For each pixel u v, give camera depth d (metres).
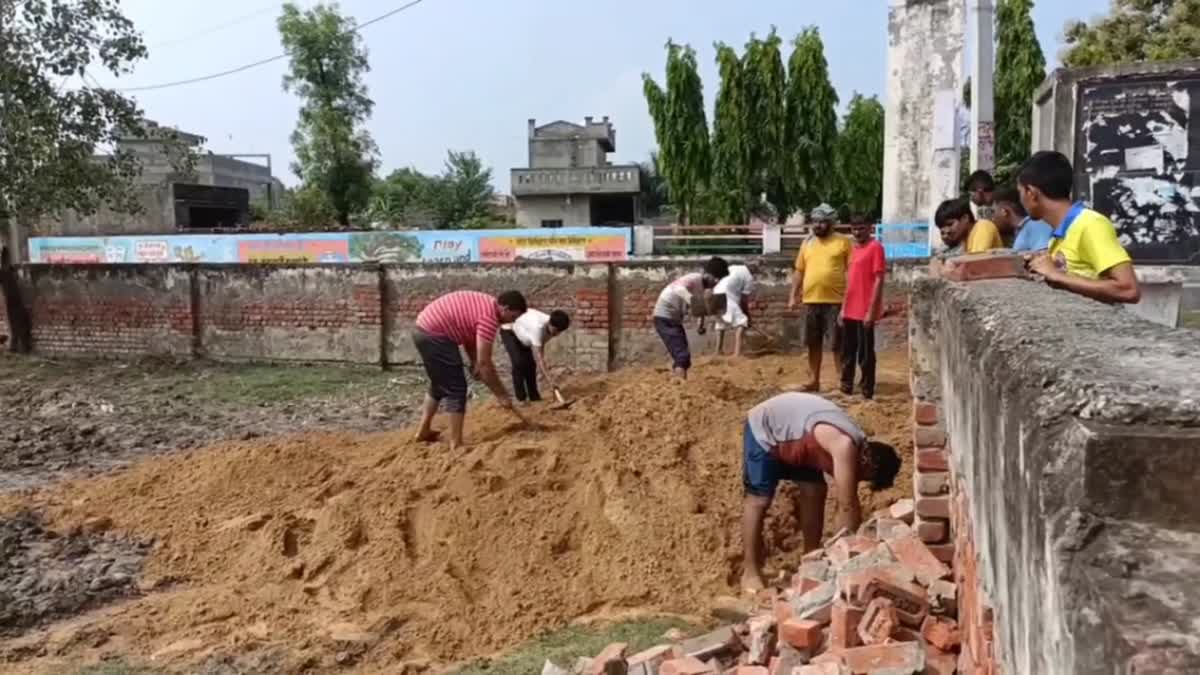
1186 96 7.34
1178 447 1.13
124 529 6.49
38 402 11.39
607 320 12.07
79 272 14.52
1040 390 1.39
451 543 5.64
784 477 5.23
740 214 27.77
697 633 4.77
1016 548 1.56
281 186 54.12
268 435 9.43
